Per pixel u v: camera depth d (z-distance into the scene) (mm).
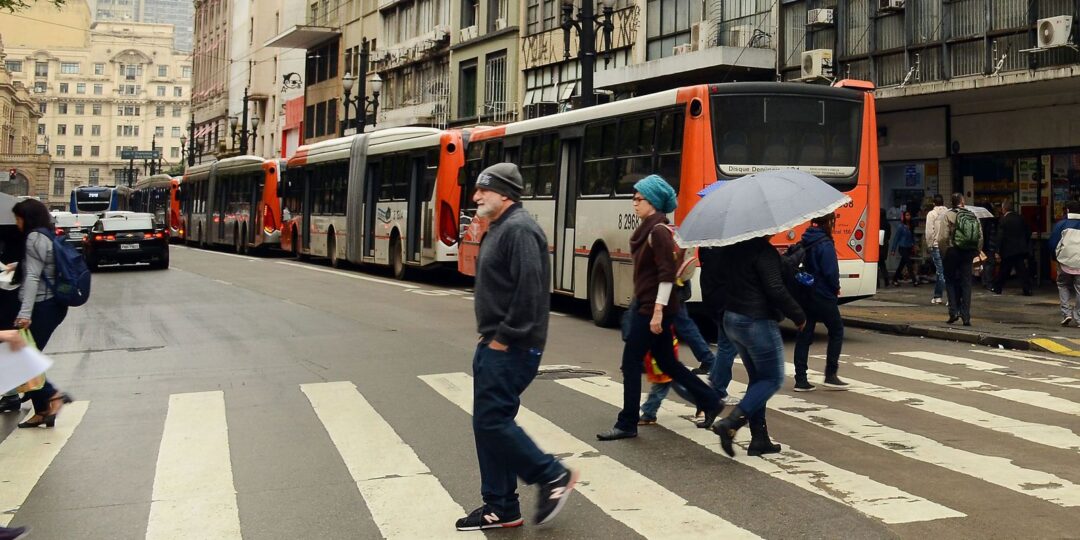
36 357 5254
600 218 15438
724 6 26875
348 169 28266
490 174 5379
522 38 38906
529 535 5379
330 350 12578
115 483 6598
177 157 165375
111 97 162000
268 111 76375
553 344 13250
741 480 6422
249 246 37562
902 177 23766
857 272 13773
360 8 57938
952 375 10805
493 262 5355
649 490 6211
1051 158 20641
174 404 9227
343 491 6309
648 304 7473
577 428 8016
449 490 6309
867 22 22516
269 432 8016
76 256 8633
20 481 6664
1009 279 22203
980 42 20094
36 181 122312
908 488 6211
